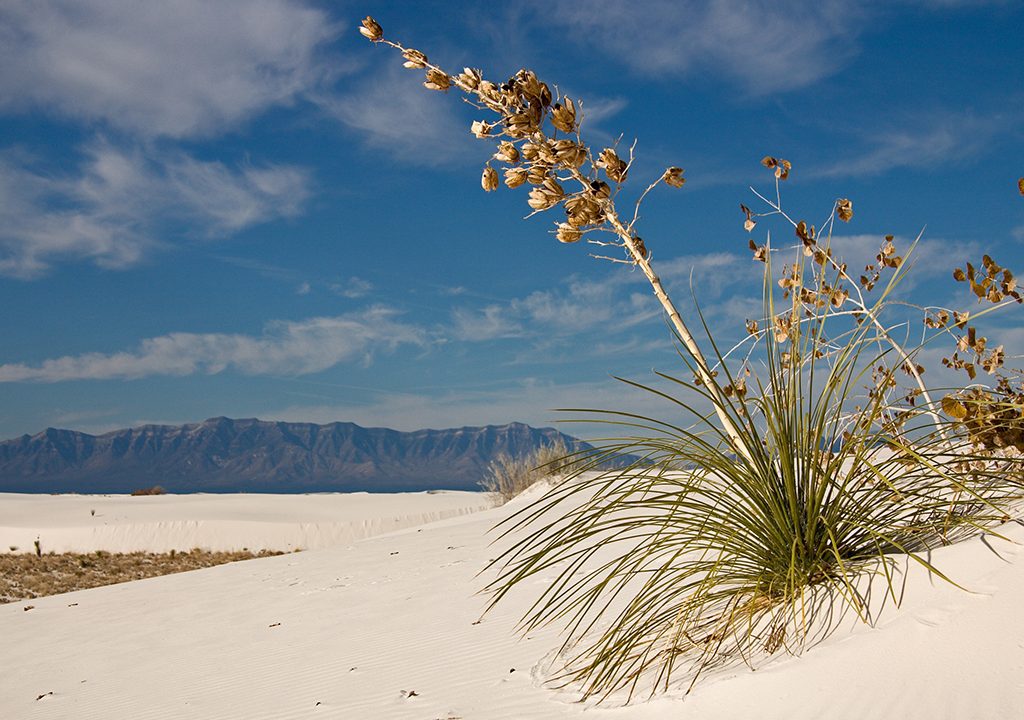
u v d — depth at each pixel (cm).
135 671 654
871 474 366
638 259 366
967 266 459
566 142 357
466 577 773
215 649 680
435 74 371
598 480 356
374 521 4288
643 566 549
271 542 3994
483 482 2152
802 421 359
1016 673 224
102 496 5500
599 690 342
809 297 455
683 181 361
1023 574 274
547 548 362
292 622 730
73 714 554
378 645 570
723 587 380
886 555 337
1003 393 434
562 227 368
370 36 377
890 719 228
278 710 459
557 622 496
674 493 355
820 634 301
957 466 397
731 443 362
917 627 268
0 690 657
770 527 354
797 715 252
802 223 468
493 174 368
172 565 3184
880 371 436
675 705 294
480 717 349
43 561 3141
